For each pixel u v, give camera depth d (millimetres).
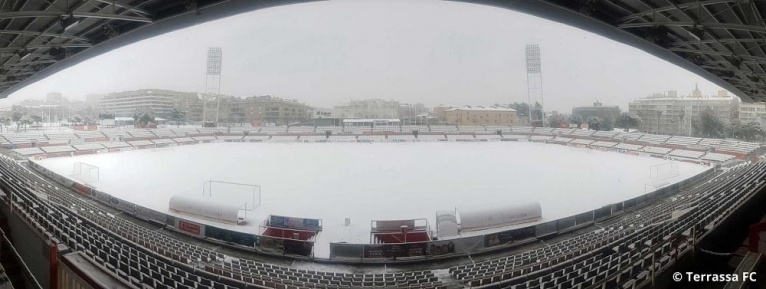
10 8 13281
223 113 133750
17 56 20344
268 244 17516
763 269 7754
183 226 19703
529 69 105562
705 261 11539
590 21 16922
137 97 146250
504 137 87250
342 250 16750
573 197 29469
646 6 15352
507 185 34000
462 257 17219
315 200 28297
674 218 17516
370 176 38375
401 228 18969
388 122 110062
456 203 27656
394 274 14930
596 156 56531
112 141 69750
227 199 28391
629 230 18188
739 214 15117
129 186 32750
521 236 18812
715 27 13758
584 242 17594
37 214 12586
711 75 25328
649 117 115938
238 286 11648
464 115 117000
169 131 83125
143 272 10664
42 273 9797
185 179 36281
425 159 51750
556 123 114562
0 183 18438
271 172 40688
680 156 56594
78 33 19062
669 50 20047
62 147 58844
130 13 16859
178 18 16844
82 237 12250
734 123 89938
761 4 12648
